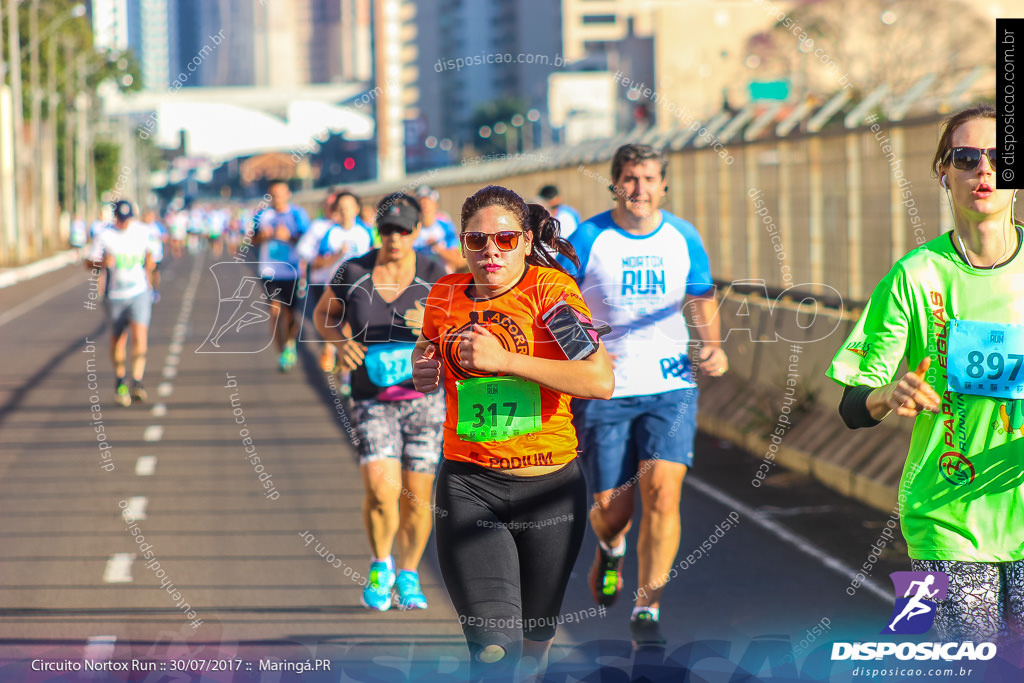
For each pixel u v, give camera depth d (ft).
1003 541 36.86
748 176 126.11
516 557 39.55
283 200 107.24
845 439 86.58
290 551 66.44
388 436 56.24
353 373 56.39
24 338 199.52
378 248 56.29
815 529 71.97
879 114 99.50
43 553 66.03
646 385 54.90
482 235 38.42
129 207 120.98
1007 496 36.76
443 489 39.96
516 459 39.32
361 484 83.56
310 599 57.88
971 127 36.63
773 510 77.20
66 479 85.76
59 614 55.11
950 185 37.24
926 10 536.83
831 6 548.31
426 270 56.29
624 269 55.16
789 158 116.06
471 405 39.29
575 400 55.93
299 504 77.51
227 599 57.77
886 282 37.88
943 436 37.32
